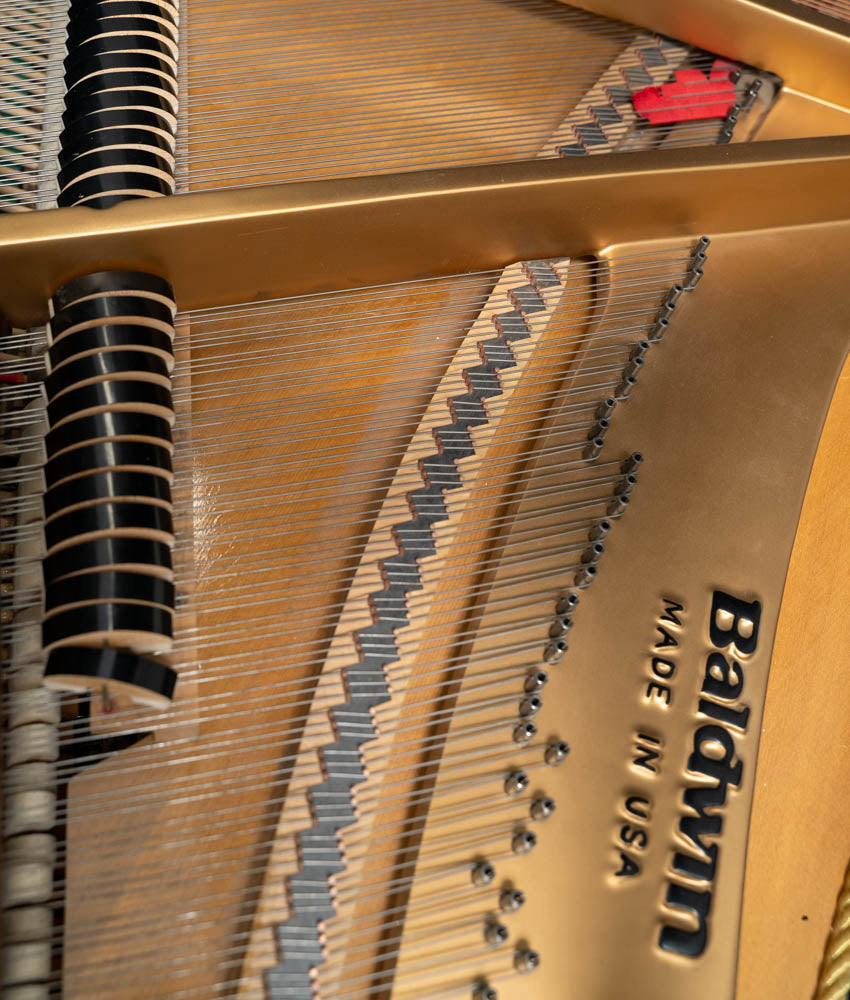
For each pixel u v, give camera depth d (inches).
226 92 109.8
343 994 68.6
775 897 79.2
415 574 83.0
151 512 74.8
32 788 71.9
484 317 97.4
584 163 93.5
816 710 85.9
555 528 86.9
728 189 97.6
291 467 88.1
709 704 82.5
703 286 101.1
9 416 86.2
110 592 71.1
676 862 76.8
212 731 76.2
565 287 101.4
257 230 86.6
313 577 83.2
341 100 111.1
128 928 68.4
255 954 67.7
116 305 82.5
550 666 81.6
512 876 73.8
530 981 71.2
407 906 71.4
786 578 90.0
